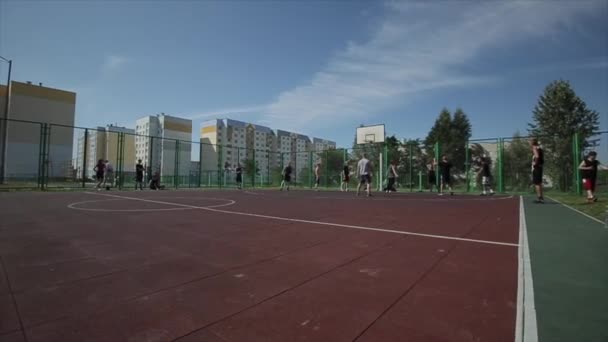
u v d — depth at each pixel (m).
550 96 39.44
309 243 4.23
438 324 1.98
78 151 28.16
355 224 5.79
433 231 5.07
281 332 1.89
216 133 84.44
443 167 15.55
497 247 3.98
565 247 3.96
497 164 17.62
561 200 10.92
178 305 2.26
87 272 2.98
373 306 2.25
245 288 2.60
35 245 4.06
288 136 103.69
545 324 1.96
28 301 2.31
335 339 1.81
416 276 2.88
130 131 63.34
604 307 2.21
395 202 10.78
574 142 14.55
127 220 6.25
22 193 14.45
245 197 13.41
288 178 21.30
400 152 21.81
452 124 48.38
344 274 2.95
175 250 3.84
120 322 2.00
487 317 2.07
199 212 7.63
